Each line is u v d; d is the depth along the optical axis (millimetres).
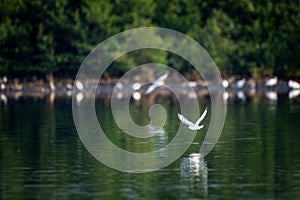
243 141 102312
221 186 75938
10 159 90000
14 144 101000
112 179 79375
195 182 77812
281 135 107438
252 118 132125
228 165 85688
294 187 75188
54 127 119875
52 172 82688
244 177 79500
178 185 76562
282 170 82500
